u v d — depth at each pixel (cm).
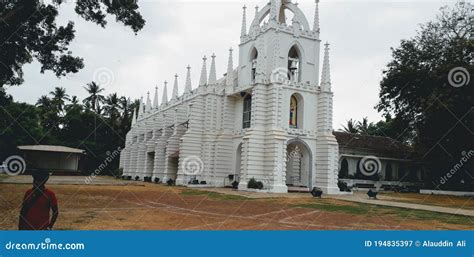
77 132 8425
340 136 5809
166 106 6950
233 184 4325
